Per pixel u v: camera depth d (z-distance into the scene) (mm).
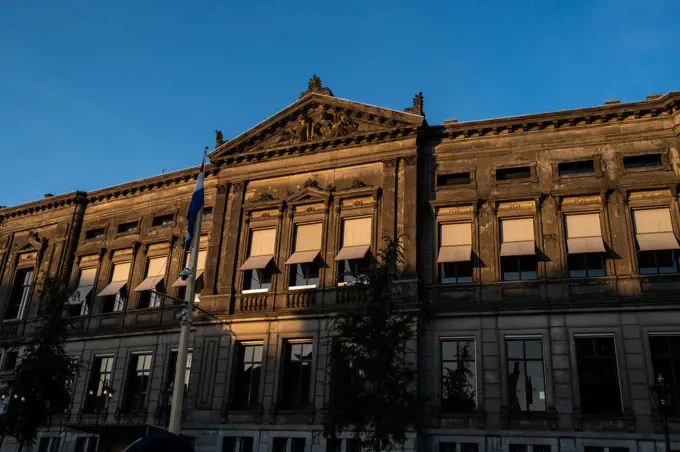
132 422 37000
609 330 28969
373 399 24828
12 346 37562
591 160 32469
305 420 31547
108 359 40031
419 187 34594
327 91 38219
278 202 36906
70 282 43812
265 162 38625
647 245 29828
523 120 33688
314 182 36531
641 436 26922
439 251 32938
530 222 32375
